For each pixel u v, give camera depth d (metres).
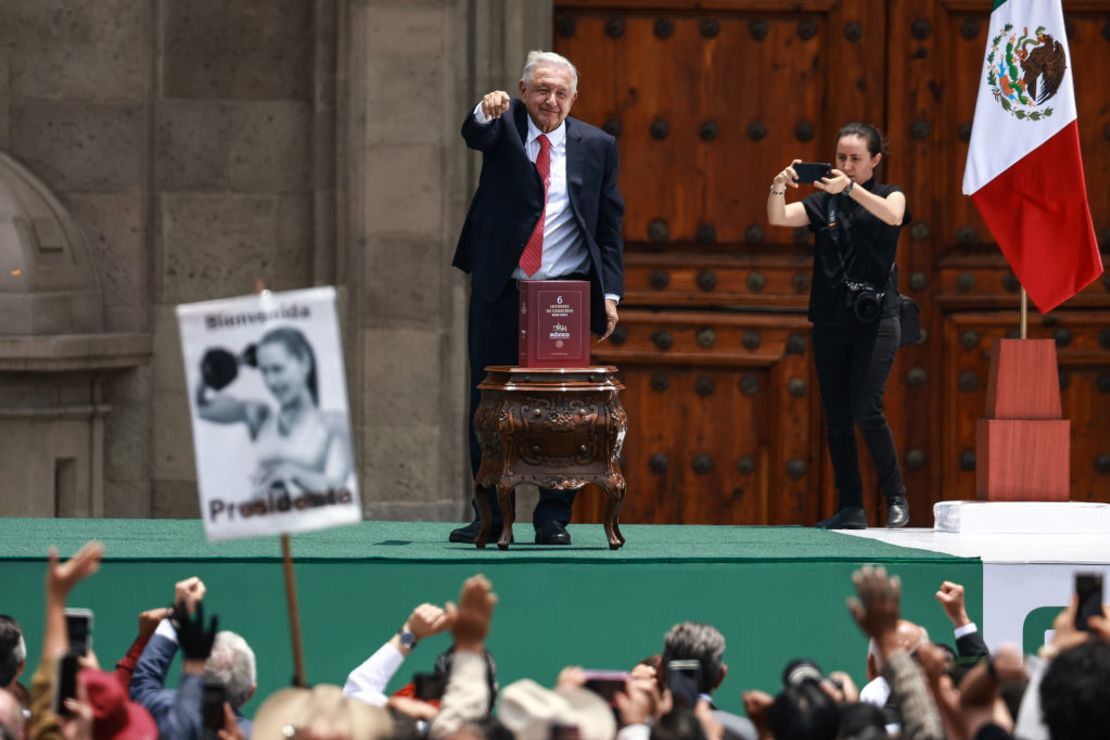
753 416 40.19
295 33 38.56
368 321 37.69
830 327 30.61
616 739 16.89
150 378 38.78
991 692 17.20
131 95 38.53
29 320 36.78
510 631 25.42
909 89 40.06
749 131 39.94
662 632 25.61
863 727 16.50
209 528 18.42
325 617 25.27
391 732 15.96
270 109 38.62
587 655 25.48
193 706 17.95
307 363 18.48
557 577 25.45
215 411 18.45
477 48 37.50
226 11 38.56
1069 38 40.03
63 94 38.53
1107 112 40.09
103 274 38.66
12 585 25.11
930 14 40.03
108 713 16.45
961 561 26.03
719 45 39.88
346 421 18.53
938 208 40.22
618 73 39.75
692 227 39.97
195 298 38.81
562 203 27.25
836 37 39.91
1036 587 26.11
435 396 37.75
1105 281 40.12
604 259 27.75
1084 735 14.97
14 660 19.62
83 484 38.12
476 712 17.00
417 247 37.56
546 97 27.14
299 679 18.67
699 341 40.06
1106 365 40.25
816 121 40.03
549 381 26.23
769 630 25.75
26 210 37.38
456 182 37.62
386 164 37.53
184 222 38.81
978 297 40.22
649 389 40.16
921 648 18.00
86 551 17.02
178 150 38.72
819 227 30.34
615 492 26.52
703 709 17.84
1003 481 30.61
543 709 15.99
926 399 40.38
